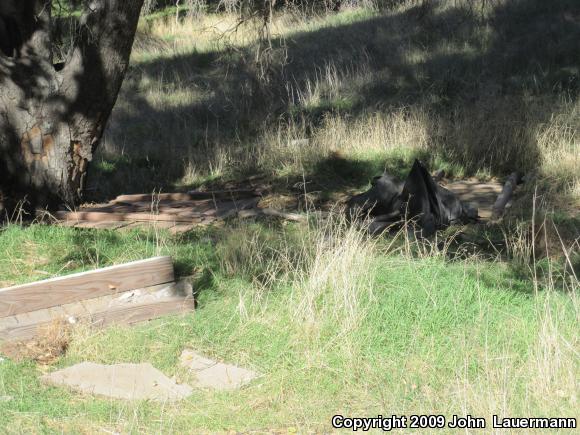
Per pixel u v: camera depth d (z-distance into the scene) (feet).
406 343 18.21
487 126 39.29
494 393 15.61
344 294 19.01
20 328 18.88
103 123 32.53
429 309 19.27
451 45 59.82
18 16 30.91
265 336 18.63
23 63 30.83
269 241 25.36
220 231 27.61
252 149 41.19
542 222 25.77
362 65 56.13
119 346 18.43
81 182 32.71
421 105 44.75
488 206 32.19
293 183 35.83
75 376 17.28
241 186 37.04
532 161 36.73
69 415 15.72
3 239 25.84
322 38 65.16
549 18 61.87
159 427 15.35
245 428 15.38
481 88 48.32
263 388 16.74
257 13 35.40
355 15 72.84
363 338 18.12
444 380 16.71
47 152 31.27
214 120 48.98
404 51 59.36
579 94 44.47
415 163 28.86
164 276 20.97
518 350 17.63
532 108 40.65
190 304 20.34
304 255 22.62
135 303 20.06
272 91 49.26
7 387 16.67
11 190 31.35
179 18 79.41
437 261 22.94
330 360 17.40
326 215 30.14
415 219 28.30
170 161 41.55
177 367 17.75
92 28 30.81
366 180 35.99
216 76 59.41
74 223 29.50
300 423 15.52
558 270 22.75
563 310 18.61
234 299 20.80
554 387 15.90
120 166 41.50
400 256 23.15
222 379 17.22
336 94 49.96
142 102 54.65
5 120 30.91
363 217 29.84
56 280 19.70
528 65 52.80
